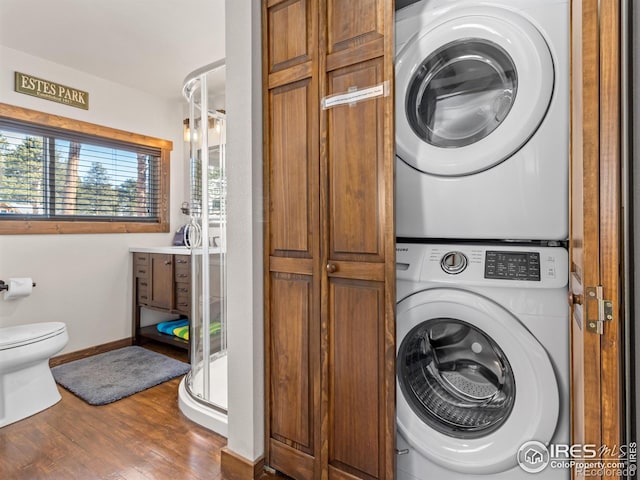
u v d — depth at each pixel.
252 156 1.43
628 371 0.72
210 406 1.93
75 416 1.96
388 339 1.15
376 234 1.20
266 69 1.45
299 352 1.38
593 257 0.64
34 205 2.64
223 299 2.27
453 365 1.19
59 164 2.77
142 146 3.31
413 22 1.20
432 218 1.16
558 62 0.98
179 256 2.88
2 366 1.83
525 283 0.99
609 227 0.63
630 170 0.73
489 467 1.00
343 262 1.26
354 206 1.24
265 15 1.44
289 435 1.40
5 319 2.47
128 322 3.22
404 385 1.20
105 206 3.06
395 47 1.21
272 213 1.45
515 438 0.98
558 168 0.98
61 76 2.73
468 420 1.12
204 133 2.23
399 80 1.20
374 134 1.19
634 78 0.73
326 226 1.30
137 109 3.23
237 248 1.47
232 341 1.49
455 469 1.06
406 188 1.21
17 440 1.73
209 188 2.23
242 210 1.46
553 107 0.98
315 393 1.33
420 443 1.12
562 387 0.94
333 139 1.28
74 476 1.46
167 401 2.16
